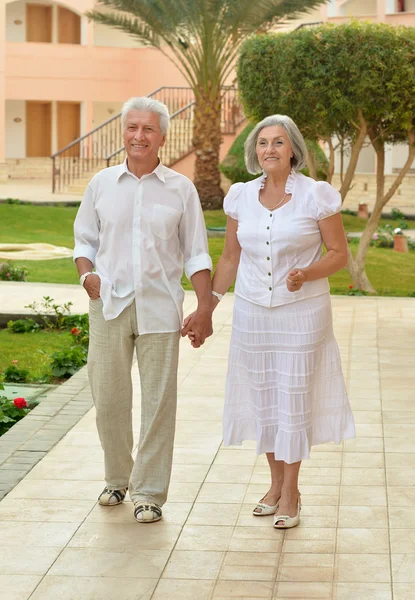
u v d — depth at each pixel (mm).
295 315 4539
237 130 29094
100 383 4750
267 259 4543
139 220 4621
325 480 5297
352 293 13820
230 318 10477
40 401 7363
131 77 38062
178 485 5211
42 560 4250
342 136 14141
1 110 35375
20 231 21422
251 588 3979
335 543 4426
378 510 4828
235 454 5742
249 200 4637
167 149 29906
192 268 4727
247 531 4590
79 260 4742
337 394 4680
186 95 36906
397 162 30797
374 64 12328
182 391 7285
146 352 4707
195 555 4312
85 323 10617
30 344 9875
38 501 4949
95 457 5668
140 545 4414
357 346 9094
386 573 4102
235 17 22812
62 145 38719
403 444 5941
